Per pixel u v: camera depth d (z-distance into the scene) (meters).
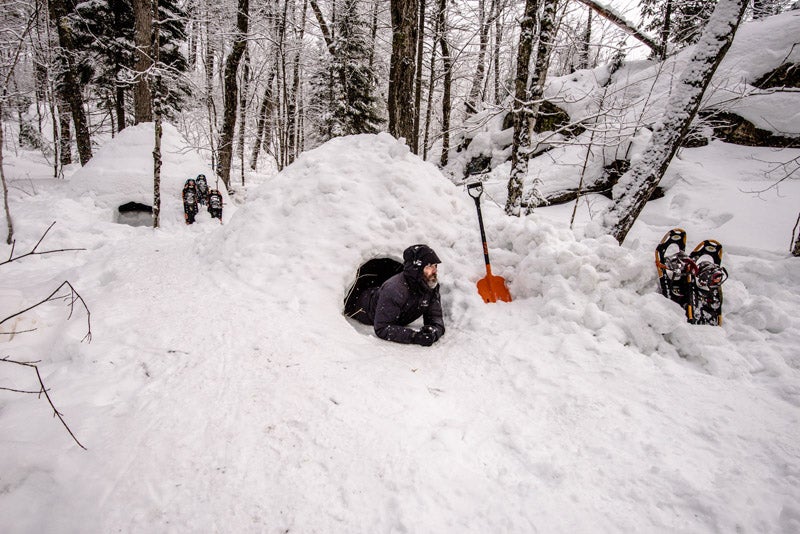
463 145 12.22
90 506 1.34
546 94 9.69
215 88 13.72
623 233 4.60
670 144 4.23
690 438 1.79
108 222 6.34
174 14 10.70
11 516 1.29
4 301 2.75
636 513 1.42
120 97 11.59
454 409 2.07
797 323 2.61
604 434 1.82
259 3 11.52
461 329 3.00
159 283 3.36
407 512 1.39
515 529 1.36
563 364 2.37
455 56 11.80
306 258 3.39
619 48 5.84
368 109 15.41
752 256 4.11
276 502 1.41
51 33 10.19
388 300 2.93
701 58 3.98
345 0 12.61
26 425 1.64
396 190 3.92
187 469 1.51
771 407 1.98
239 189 11.53
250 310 2.82
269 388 2.00
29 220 5.83
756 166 6.23
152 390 1.94
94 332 2.44
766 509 1.40
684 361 2.46
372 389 2.08
